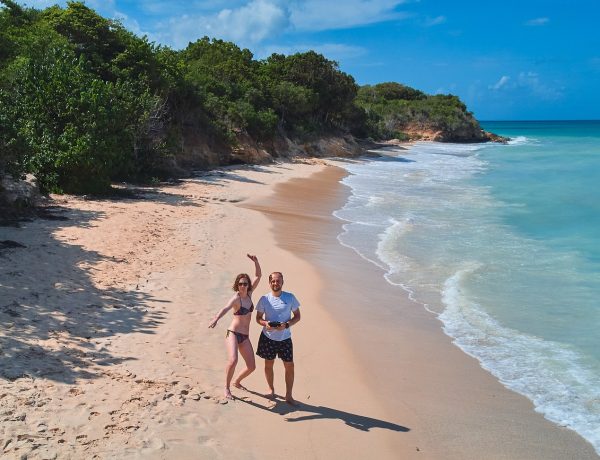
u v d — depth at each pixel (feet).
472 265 49.37
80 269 38.06
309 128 179.83
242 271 43.42
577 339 33.45
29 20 108.68
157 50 108.17
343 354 30.27
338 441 21.66
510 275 46.44
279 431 21.93
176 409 22.18
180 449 19.74
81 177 67.62
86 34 100.12
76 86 70.49
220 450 20.08
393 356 30.42
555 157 187.01
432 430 23.15
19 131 55.83
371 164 156.56
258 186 93.30
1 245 40.73
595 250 55.11
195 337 29.76
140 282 37.29
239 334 24.12
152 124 88.17
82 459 18.29
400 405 25.11
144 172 88.53
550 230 64.75
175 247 47.50
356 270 47.14
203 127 118.11
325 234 60.54
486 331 34.55
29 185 57.36
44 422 19.93
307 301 38.58
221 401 23.43
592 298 40.81
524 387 27.43
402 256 52.21
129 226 52.70
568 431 23.57
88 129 67.82
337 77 213.46
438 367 29.35
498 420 24.23
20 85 70.64
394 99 367.45
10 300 30.66
